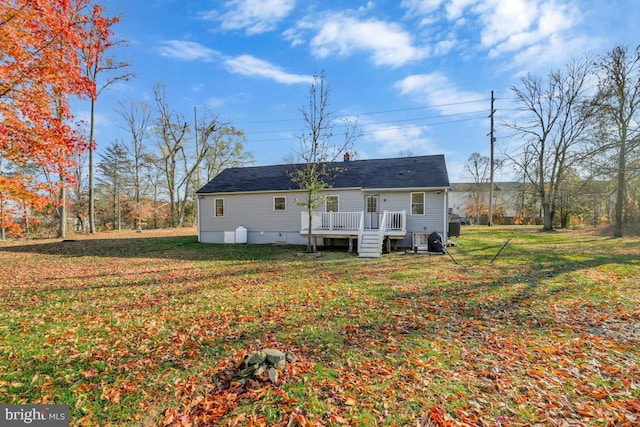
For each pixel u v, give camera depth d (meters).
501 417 2.77
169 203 36.50
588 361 3.76
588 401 2.99
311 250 14.12
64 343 4.50
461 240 17.25
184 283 8.29
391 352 4.09
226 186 18.67
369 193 15.83
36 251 14.55
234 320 5.42
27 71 6.69
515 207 38.84
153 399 3.17
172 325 5.22
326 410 2.92
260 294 7.10
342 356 4.00
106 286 7.98
